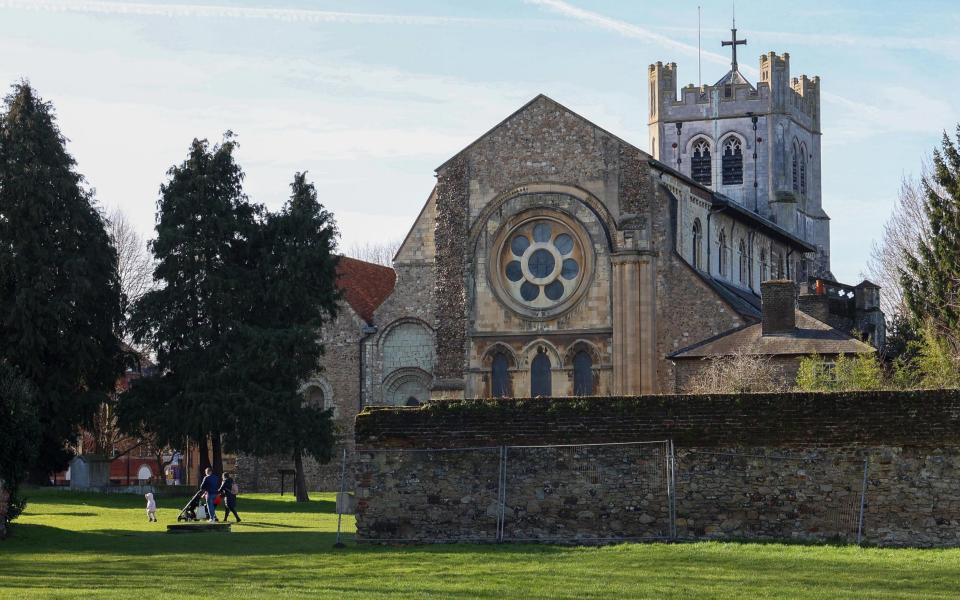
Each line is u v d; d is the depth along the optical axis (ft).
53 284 248.52
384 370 303.89
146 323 254.88
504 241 275.18
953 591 108.58
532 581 113.70
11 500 160.15
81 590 108.88
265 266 261.03
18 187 247.09
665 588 109.40
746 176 408.46
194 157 260.21
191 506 190.60
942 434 139.95
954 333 220.02
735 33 431.02
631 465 144.87
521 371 271.28
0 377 158.92
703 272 286.66
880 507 140.56
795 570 120.16
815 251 397.80
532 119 274.77
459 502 147.23
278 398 249.55
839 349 221.05
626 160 268.21
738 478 143.43
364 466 148.97
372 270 350.84
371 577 117.70
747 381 217.77
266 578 117.50
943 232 239.91
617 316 264.93
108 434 327.88
